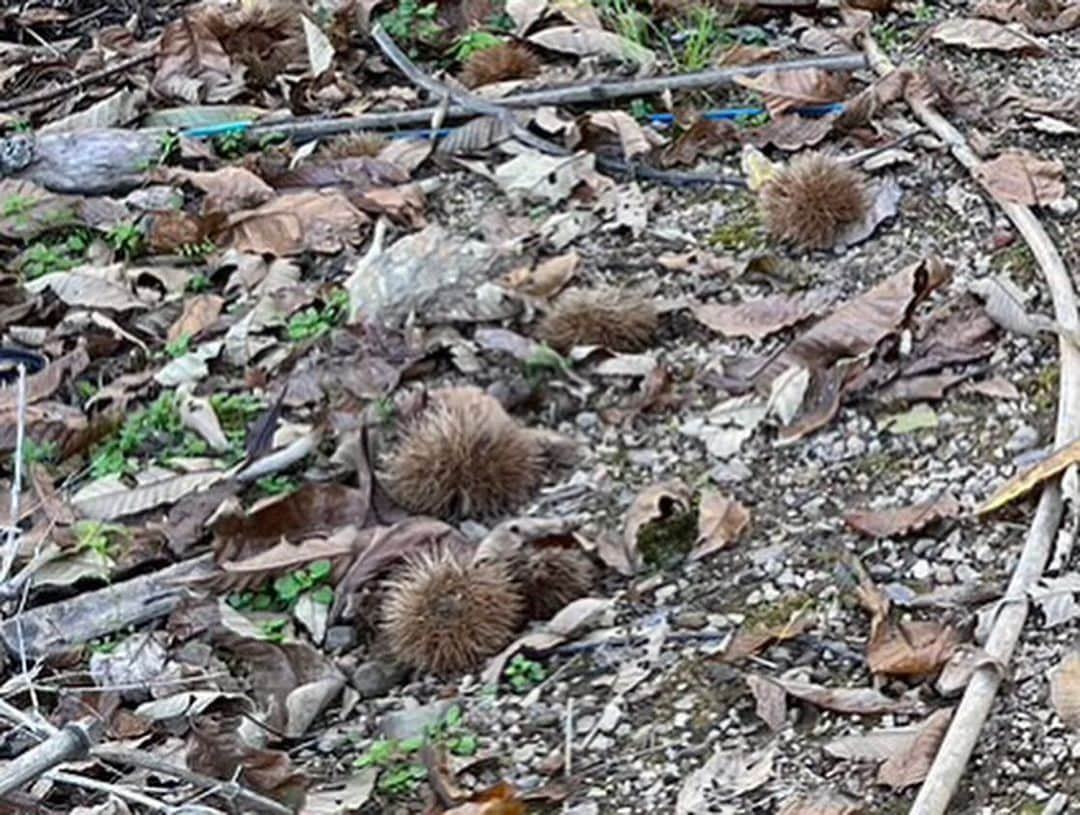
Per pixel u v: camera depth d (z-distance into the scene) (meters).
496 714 1.68
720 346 1.92
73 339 2.01
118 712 1.71
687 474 1.82
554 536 1.76
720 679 1.67
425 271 1.96
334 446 1.86
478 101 2.17
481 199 2.09
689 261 1.99
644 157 2.10
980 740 1.60
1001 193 1.99
